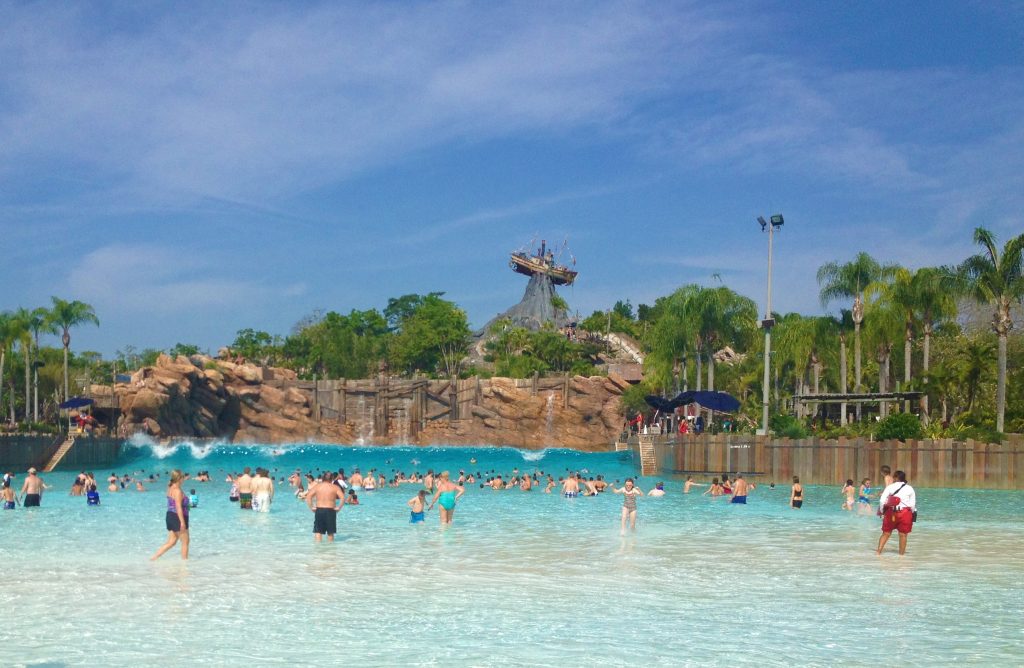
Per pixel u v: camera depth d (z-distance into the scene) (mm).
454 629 14430
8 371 93812
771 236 52750
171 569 20250
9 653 12852
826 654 12898
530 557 22203
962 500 40688
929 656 12773
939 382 59469
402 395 118500
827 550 23484
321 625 14664
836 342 70938
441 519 29812
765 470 50531
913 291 61344
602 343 170250
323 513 25172
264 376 117625
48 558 21922
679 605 16344
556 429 115125
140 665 12266
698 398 57312
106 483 54531
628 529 28719
